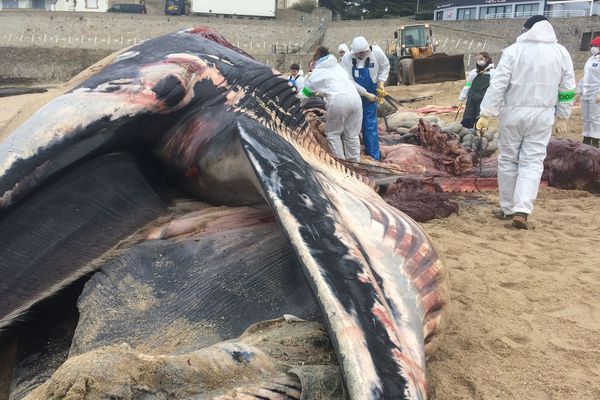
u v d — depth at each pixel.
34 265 3.57
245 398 2.26
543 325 4.37
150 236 3.78
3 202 3.46
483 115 7.03
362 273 2.71
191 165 3.97
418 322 2.94
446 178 8.45
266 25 58.53
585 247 6.15
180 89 3.96
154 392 2.21
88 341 3.11
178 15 62.16
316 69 8.07
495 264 5.59
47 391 2.17
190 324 3.10
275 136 3.51
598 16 43.88
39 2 65.56
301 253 2.67
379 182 7.18
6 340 3.58
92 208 3.77
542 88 6.76
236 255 3.39
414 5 75.69
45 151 3.59
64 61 50.31
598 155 8.54
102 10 66.00
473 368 3.75
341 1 77.06
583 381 3.63
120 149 3.94
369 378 2.24
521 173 6.96
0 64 49.81
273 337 2.71
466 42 48.84
